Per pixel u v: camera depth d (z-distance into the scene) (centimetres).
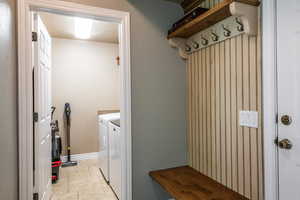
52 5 150
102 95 393
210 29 163
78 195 236
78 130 376
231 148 146
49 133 222
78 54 377
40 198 173
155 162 185
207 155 171
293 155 110
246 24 123
